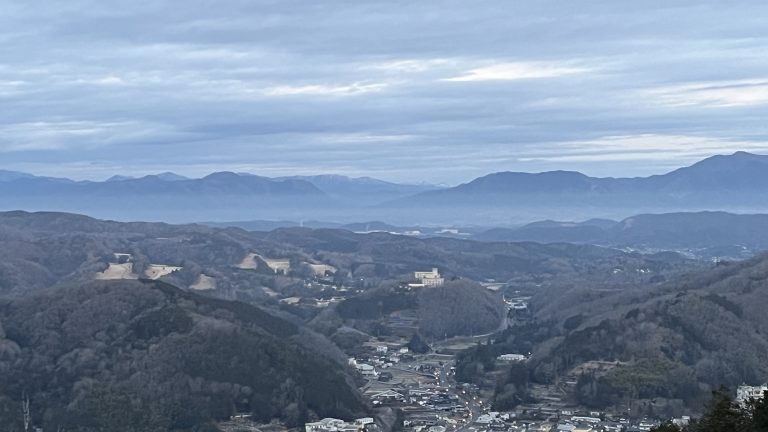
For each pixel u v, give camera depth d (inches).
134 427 7263.8
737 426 3988.7
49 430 7258.9
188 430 7322.8
